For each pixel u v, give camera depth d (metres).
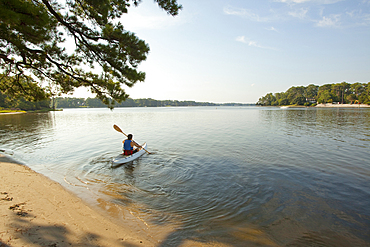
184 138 14.05
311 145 11.62
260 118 34.16
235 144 11.94
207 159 8.76
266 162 8.33
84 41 7.26
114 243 3.44
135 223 4.11
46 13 4.96
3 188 5.44
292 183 6.16
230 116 40.88
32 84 9.81
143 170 7.34
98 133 16.89
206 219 4.29
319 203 4.96
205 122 26.84
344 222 4.18
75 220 4.08
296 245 3.50
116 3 7.39
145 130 18.56
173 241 3.58
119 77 7.75
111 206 4.78
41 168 7.54
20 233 3.43
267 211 4.59
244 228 3.98
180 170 7.34
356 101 118.88
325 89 142.50
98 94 8.36
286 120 29.22
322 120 28.34
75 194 5.36
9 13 4.15
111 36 6.72
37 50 7.19
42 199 4.93
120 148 11.03
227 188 5.81
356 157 9.02
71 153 9.91
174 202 5.01
